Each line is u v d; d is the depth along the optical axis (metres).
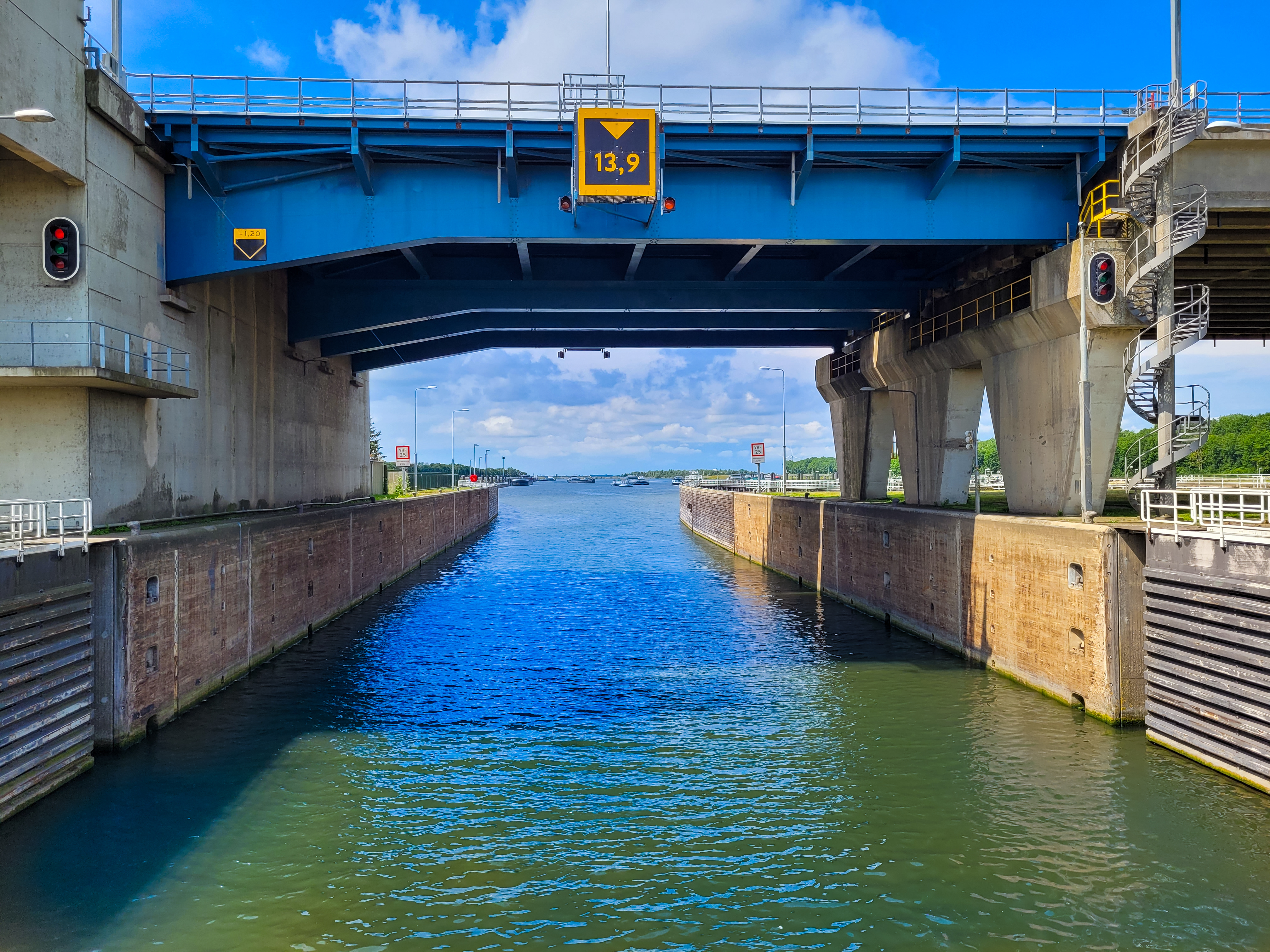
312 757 22.11
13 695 17.70
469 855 16.64
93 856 16.38
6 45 20.67
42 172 24.09
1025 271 34.09
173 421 29.36
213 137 28.94
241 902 14.79
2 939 13.59
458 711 26.56
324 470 49.50
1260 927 13.89
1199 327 28.30
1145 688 23.56
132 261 27.06
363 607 46.88
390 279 40.84
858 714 25.78
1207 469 110.56
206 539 26.84
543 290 41.25
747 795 19.59
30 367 22.38
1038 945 13.47
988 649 31.55
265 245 30.00
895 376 47.09
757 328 49.28
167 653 24.28
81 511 23.67
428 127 29.23
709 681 30.20
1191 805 18.31
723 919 14.30
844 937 13.75
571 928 14.05
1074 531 25.36
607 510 173.75
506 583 57.19
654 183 29.19
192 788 19.84
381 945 13.53
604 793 19.80
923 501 44.06
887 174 31.92
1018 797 19.06
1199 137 27.53
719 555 77.56
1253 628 18.55
